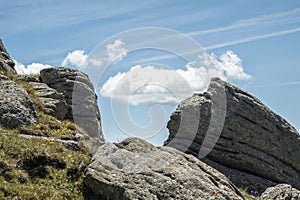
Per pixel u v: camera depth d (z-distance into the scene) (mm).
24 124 27047
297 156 35188
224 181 21422
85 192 21547
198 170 21703
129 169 21656
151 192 20203
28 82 35562
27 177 21297
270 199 27078
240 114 34281
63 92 35250
